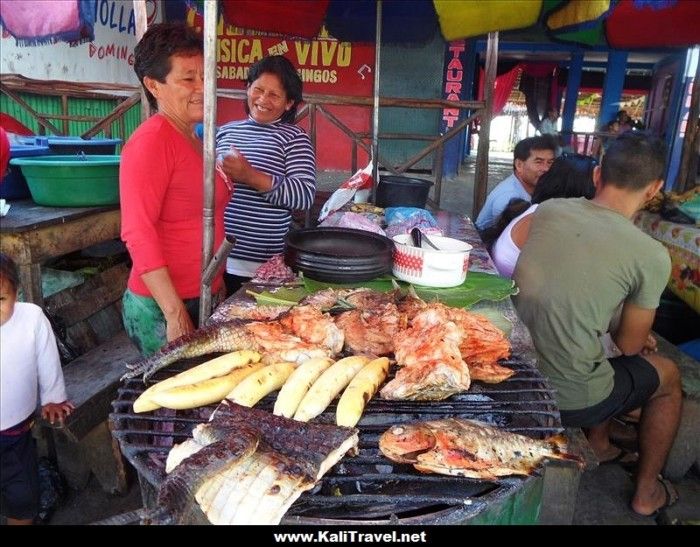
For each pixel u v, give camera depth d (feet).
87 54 28.58
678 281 13.73
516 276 8.70
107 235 12.07
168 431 4.76
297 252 8.00
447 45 41.42
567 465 4.87
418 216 11.08
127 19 32.27
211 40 6.41
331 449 4.04
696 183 17.66
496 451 4.31
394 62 38.88
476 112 16.70
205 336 5.42
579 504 9.85
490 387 5.43
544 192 11.36
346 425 4.48
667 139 38.73
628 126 43.47
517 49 45.19
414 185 13.60
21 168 11.14
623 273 7.74
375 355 5.80
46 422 8.71
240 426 4.17
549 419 4.90
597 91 64.69
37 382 8.04
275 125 10.46
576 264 7.86
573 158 11.34
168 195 7.27
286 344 5.52
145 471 4.25
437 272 7.82
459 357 5.17
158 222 7.41
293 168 10.44
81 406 8.84
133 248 6.81
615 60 44.09
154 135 6.81
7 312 7.38
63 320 11.12
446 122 44.29
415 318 5.92
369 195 14.87
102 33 29.73
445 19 10.02
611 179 8.03
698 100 16.92
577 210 8.25
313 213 17.63
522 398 5.26
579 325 7.85
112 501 9.89
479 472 4.19
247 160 9.71
